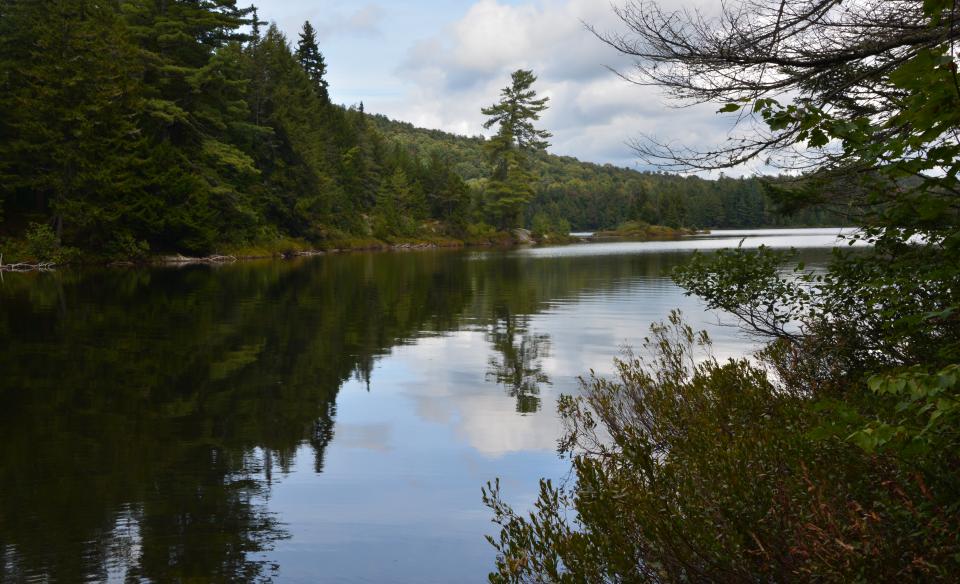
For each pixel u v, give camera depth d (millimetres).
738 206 163750
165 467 7250
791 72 4840
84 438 8250
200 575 4941
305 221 69938
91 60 41812
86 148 41438
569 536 3973
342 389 10742
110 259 43750
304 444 8039
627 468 5023
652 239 111438
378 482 6797
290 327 17266
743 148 5098
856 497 3244
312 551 5324
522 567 3773
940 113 2490
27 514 6020
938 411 2227
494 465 7227
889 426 2371
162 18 50375
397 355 13555
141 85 46594
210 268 41938
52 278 32188
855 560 2730
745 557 3219
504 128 108562
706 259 7449
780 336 6996
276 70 77625
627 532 3818
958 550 2570
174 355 13484
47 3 42656
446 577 4902
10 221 42844
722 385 6770
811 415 4734
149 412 9414
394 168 107438
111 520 5895
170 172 46438
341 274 36812
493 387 10773
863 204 4594
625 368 7988
